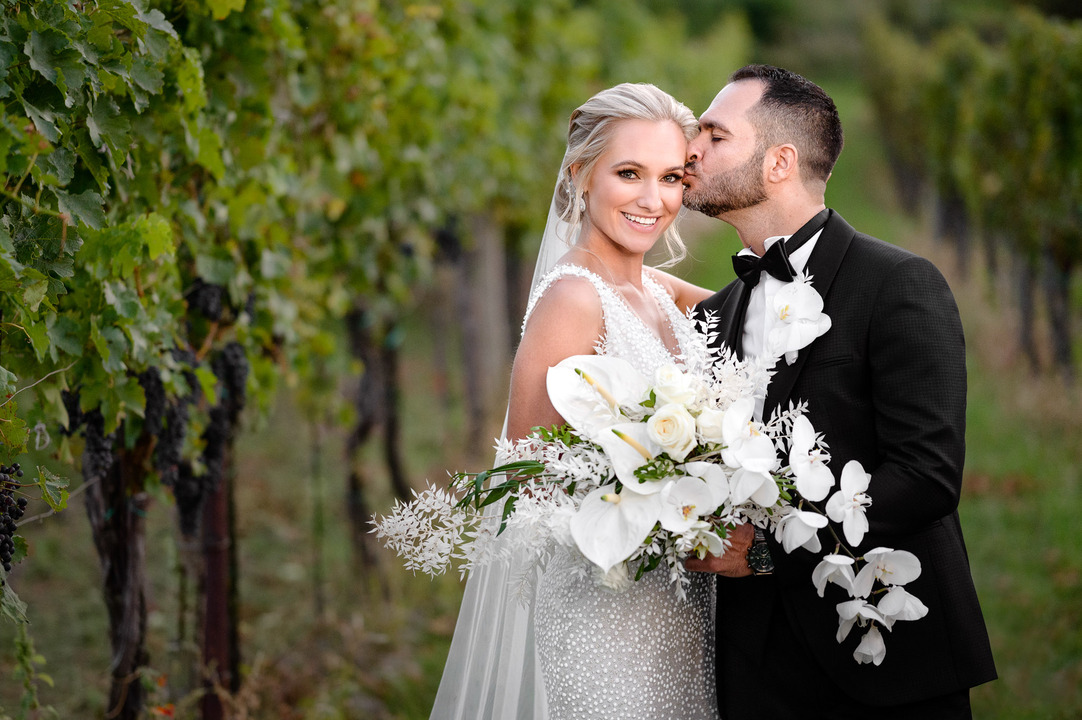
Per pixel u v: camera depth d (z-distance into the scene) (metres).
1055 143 9.23
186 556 3.54
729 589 2.42
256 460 8.07
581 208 2.52
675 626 2.36
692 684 2.40
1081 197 8.93
